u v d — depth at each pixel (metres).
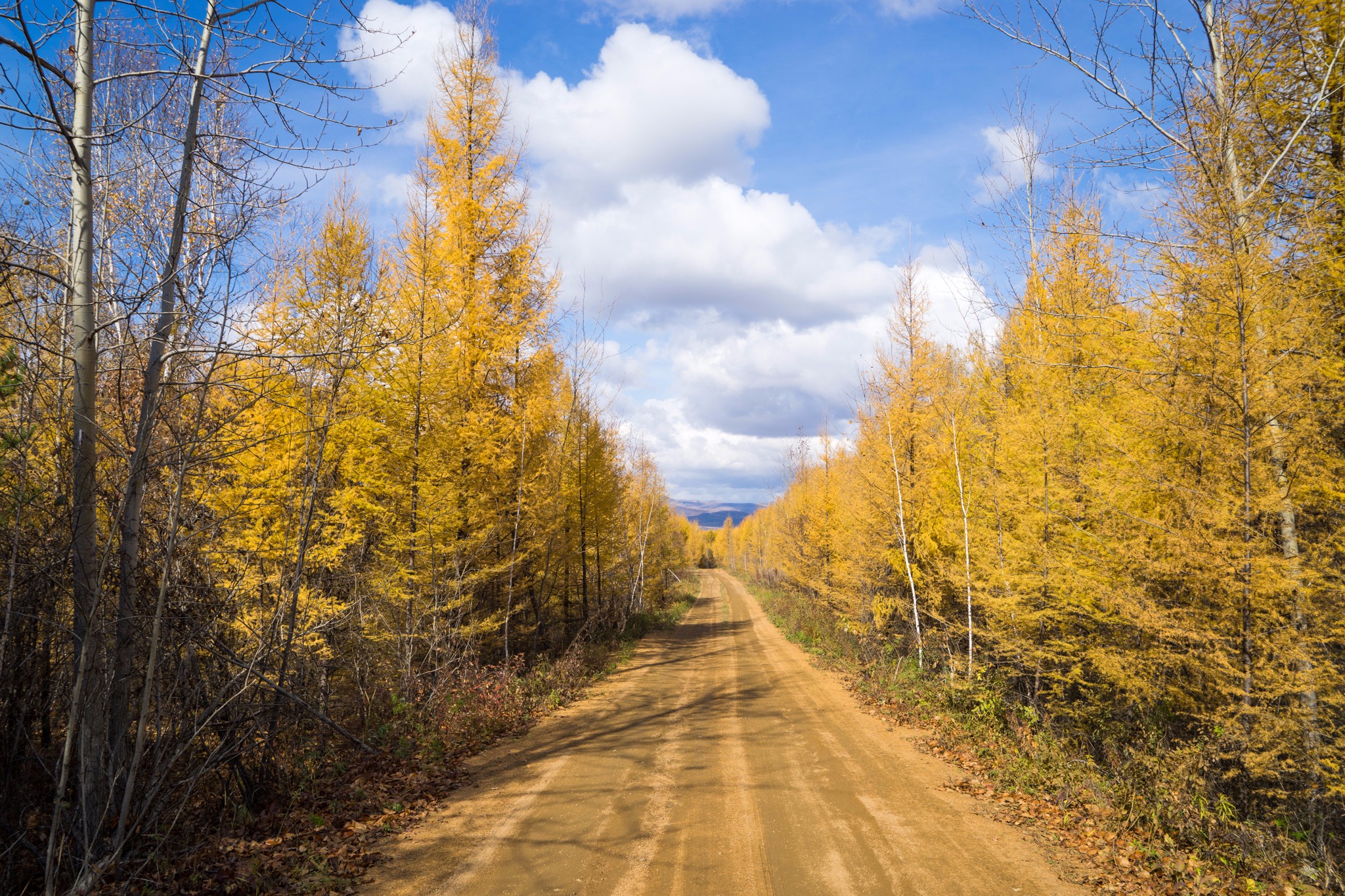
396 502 11.83
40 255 5.50
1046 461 10.32
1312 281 6.94
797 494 34.19
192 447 5.73
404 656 11.57
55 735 7.15
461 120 14.73
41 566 5.17
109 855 5.05
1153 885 5.00
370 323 9.65
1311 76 6.82
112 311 5.89
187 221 6.20
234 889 4.83
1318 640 6.38
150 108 5.65
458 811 6.59
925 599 15.95
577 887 4.86
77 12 5.31
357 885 4.93
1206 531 7.02
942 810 6.61
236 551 8.41
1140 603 8.05
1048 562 10.12
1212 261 7.17
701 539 112.56
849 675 15.97
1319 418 6.83
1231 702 7.11
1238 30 6.88
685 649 22.58
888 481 16.84
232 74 5.51
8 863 5.16
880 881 4.95
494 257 15.03
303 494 8.38
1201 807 6.29
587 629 20.80
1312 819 6.22
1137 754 7.47
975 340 14.45
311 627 8.89
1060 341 10.29
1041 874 5.11
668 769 8.10
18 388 4.88
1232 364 6.88
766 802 6.81
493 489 14.52
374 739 9.11
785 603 34.59
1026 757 8.41
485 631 14.88
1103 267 10.92
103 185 6.88
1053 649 10.51
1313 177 7.19
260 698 7.26
